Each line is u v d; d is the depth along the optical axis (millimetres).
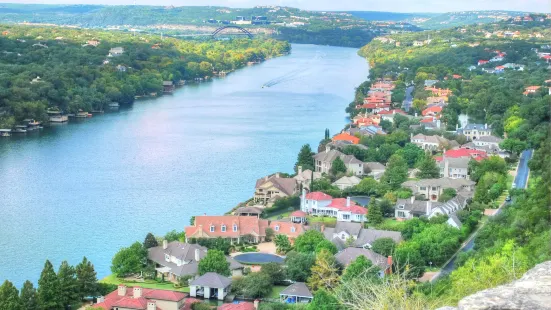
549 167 158875
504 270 88625
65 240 164625
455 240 151375
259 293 129875
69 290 124688
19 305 114750
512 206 162500
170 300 122000
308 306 104188
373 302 57719
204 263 137000
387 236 156375
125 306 119062
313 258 137000
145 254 148000
